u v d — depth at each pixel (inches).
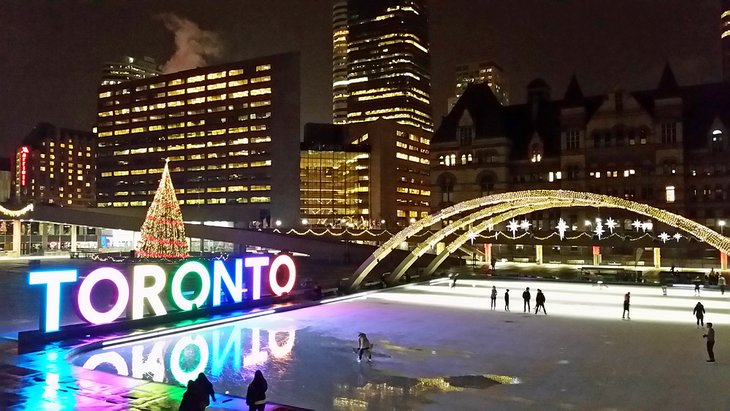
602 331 1406.3
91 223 4296.3
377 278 2920.8
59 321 1133.1
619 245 3157.0
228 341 1219.2
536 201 2332.7
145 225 3380.9
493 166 4731.8
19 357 975.0
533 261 4301.2
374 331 1375.5
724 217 3927.2
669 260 3786.9
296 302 1873.8
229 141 6545.3
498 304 1964.8
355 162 7647.6
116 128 7327.8
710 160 4013.3
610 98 4313.5
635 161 4185.5
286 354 1091.9
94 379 805.9
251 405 624.7
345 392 827.4
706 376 941.8
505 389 854.5
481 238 3622.0
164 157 6958.7
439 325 1482.5
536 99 5044.3
